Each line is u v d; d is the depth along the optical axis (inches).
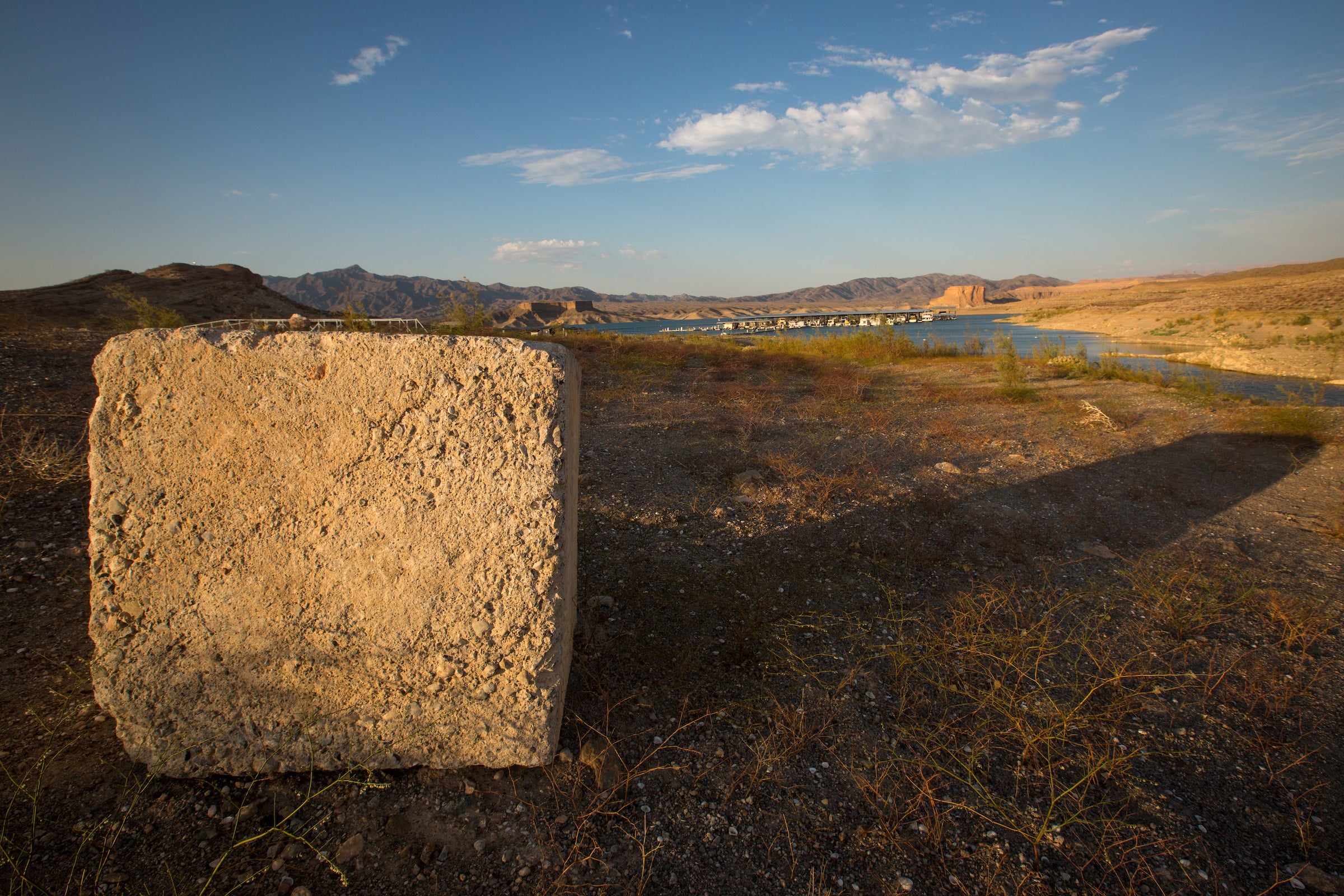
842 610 122.6
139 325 403.2
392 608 75.6
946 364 511.8
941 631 115.1
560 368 74.2
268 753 77.9
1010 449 238.2
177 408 73.1
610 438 232.4
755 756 84.2
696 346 572.7
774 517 165.9
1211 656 108.3
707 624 115.6
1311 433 249.1
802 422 273.4
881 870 68.6
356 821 72.1
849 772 82.5
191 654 76.3
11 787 72.9
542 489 74.7
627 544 147.2
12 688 88.0
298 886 64.1
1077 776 82.0
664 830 72.7
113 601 75.3
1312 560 147.5
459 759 79.0
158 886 63.1
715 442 233.9
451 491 74.7
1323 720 92.1
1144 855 70.5
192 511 74.3
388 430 74.1
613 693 95.3
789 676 101.6
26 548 122.3
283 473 74.3
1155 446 240.4
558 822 73.1
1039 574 139.3
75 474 154.6
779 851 70.7
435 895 63.7
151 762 77.4
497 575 75.4
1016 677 101.2
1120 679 100.3
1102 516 172.2
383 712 77.8
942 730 89.9
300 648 76.3
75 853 65.9
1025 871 68.6
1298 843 72.2
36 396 207.6
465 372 73.6
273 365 73.1
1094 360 520.7
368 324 410.6
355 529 74.9
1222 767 83.5
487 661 76.5
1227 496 190.1
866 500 180.1
